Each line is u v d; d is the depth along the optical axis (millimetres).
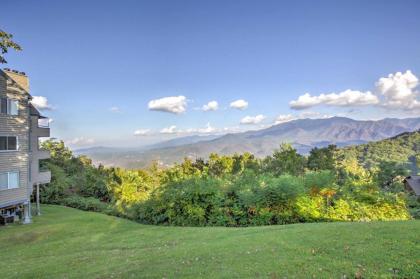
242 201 17062
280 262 8047
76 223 20469
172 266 8609
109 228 18797
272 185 16422
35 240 16891
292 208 16219
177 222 18516
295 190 16062
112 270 8938
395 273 7027
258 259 8484
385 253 8188
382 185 43000
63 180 36594
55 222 21391
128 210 23906
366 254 8211
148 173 60250
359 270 7258
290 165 34875
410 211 17438
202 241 12195
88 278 8406
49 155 26344
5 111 20875
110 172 49750
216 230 14453
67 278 8664
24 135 22344
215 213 17609
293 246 9453
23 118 22281
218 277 7352
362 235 9914
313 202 16156
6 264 11680
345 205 15953
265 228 13492
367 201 16219
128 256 10766
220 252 9625
